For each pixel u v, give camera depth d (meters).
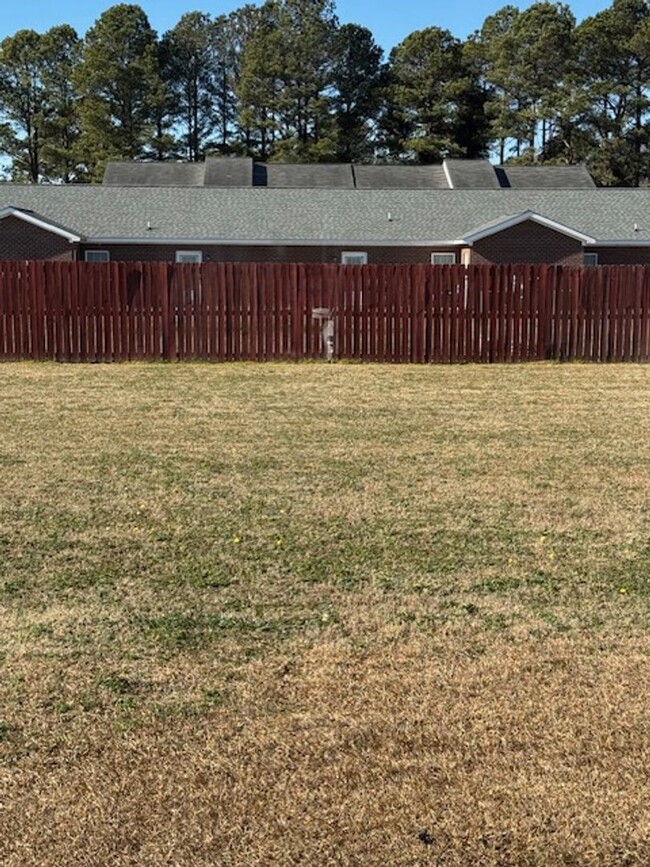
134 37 55.16
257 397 10.33
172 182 40.50
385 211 27.89
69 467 6.70
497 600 4.15
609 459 7.05
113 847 2.46
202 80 60.19
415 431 8.23
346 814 2.59
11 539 4.98
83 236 25.55
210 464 6.82
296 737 2.98
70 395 10.41
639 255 26.83
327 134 54.34
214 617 3.94
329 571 4.51
